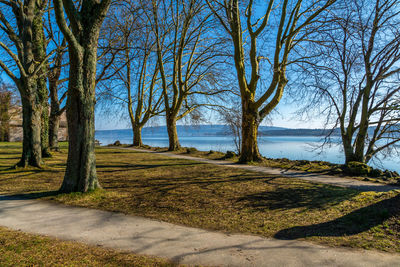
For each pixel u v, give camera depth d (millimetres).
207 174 10523
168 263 3146
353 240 3793
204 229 4398
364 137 11555
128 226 4520
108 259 3238
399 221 4191
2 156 16047
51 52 10562
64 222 4684
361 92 11609
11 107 38344
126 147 30078
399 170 15453
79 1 13656
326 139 12109
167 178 9594
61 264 3084
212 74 23547
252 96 14344
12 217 4914
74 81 6258
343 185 8125
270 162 14109
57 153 18547
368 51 10922
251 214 5258
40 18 13000
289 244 3717
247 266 3066
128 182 8727
